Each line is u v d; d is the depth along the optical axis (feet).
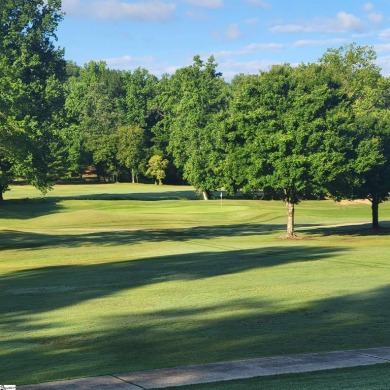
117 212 231.71
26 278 83.15
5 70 129.49
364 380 28.66
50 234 166.30
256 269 84.58
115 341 44.73
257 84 147.23
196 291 67.15
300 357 37.06
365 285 69.41
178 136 321.52
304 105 138.10
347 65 272.72
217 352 40.45
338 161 135.54
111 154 403.75
